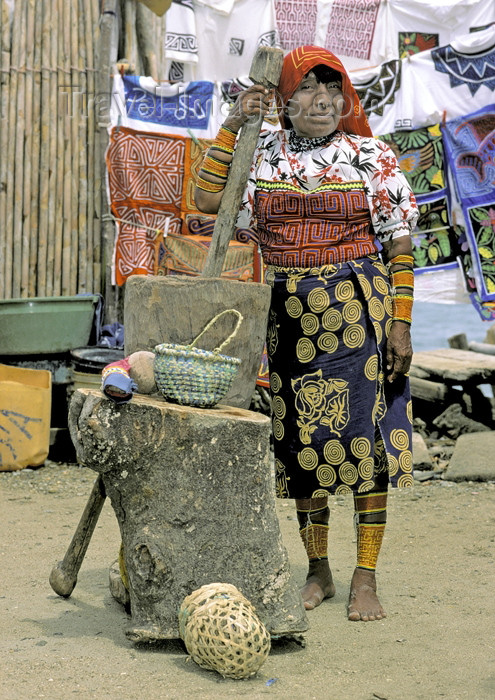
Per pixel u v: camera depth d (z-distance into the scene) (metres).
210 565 2.73
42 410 5.70
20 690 2.39
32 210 6.26
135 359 2.85
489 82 5.73
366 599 3.12
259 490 2.76
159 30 6.43
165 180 6.18
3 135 6.18
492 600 3.24
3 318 5.85
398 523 4.45
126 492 2.73
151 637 2.70
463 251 5.91
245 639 2.46
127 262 6.23
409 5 6.01
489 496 4.97
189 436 2.69
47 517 4.55
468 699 2.36
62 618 3.05
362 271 3.10
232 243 6.00
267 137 3.19
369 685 2.46
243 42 6.18
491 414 6.48
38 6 6.18
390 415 3.17
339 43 6.09
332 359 3.09
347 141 3.14
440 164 5.88
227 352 2.98
